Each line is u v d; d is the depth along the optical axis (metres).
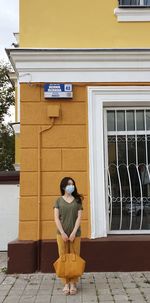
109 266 6.87
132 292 5.82
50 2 7.43
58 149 7.16
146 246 6.91
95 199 7.06
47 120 7.20
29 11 7.43
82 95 7.25
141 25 7.42
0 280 6.52
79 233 5.98
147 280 6.38
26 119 7.19
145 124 7.45
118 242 6.90
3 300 5.56
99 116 7.22
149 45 7.39
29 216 7.04
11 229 9.33
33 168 7.11
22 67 7.21
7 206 9.41
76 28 7.39
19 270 6.87
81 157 7.15
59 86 7.18
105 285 6.16
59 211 5.94
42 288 6.09
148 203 7.29
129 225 7.25
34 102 7.21
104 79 7.23
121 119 7.48
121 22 7.41
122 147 7.42
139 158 7.39
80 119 7.21
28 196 7.07
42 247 6.91
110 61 7.22
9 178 9.46
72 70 7.22
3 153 23.47
